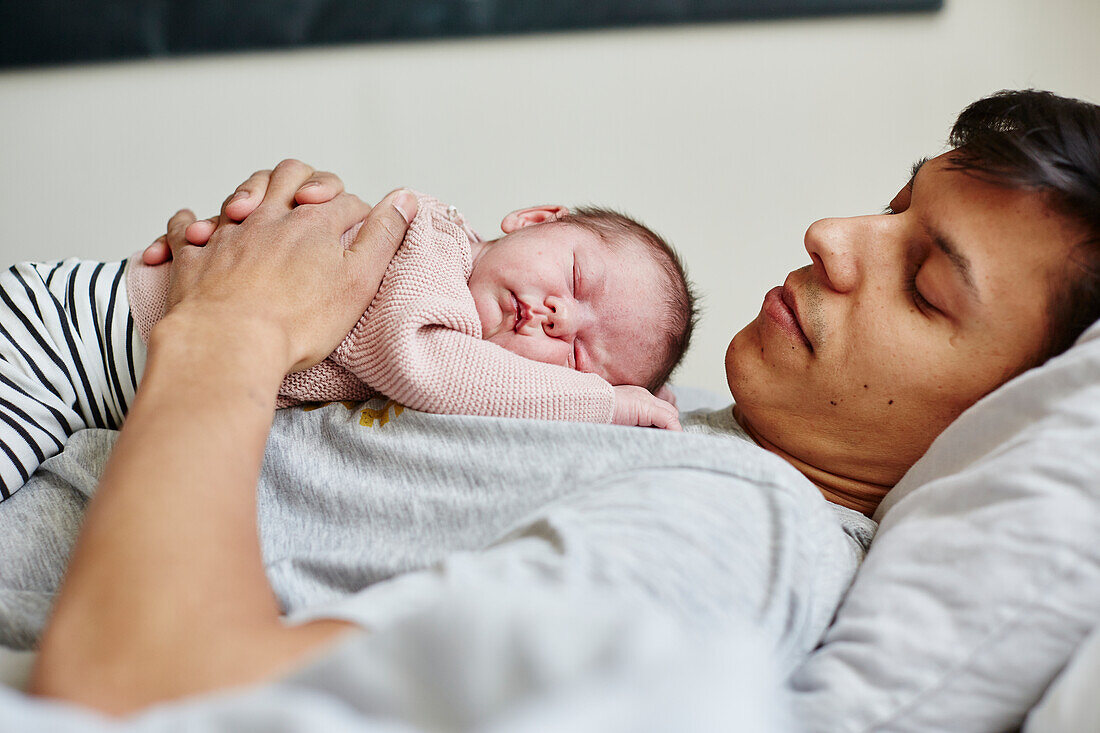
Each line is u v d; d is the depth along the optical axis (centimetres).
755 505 65
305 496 76
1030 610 58
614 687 33
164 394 60
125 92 197
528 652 35
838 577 68
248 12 190
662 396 116
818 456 88
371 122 195
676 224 190
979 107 88
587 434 74
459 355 83
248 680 44
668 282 109
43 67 196
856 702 59
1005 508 62
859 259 83
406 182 196
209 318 69
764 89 185
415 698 36
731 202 188
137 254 98
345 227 89
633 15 184
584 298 104
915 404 81
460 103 193
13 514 78
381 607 50
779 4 180
